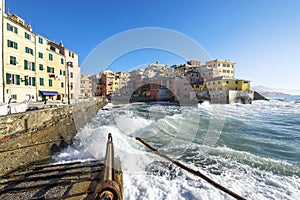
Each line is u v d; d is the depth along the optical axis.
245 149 8.21
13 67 16.31
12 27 16.23
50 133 7.60
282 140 9.93
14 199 3.38
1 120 4.89
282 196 4.21
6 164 4.83
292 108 27.80
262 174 5.46
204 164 6.09
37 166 5.40
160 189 4.27
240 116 19.03
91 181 3.98
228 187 4.55
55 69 22.83
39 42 20.17
